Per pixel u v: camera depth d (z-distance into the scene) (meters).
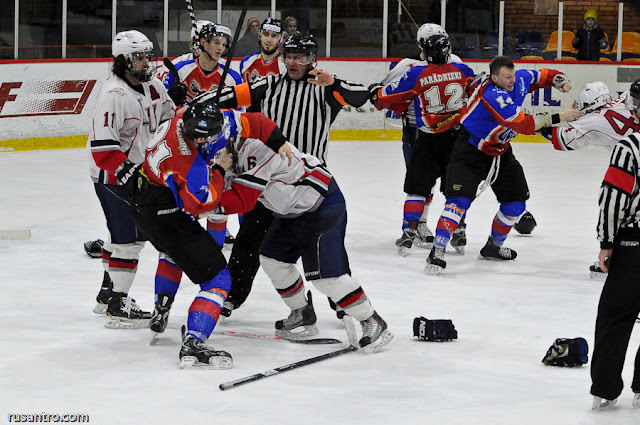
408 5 28.56
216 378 8.26
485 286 12.30
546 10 28.64
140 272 12.82
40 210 17.47
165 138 8.20
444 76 13.91
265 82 10.18
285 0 28.05
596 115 11.98
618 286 7.38
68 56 27.02
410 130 15.45
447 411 7.49
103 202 9.89
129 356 8.89
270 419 7.25
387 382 8.23
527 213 15.95
